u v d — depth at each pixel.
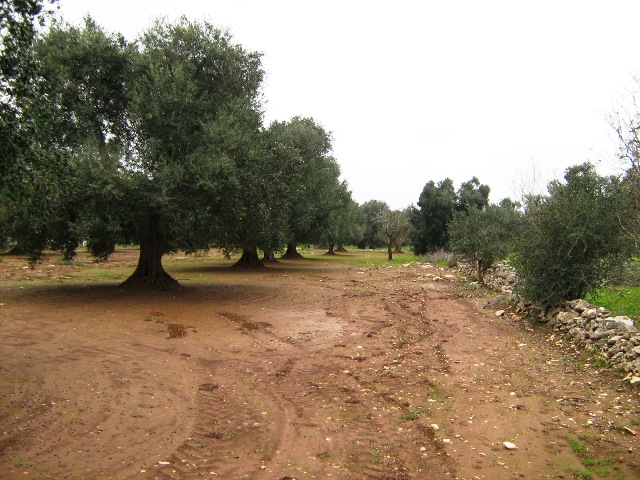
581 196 12.05
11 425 5.54
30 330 10.74
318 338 11.12
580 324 10.21
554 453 5.13
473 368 8.62
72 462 4.71
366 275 28.28
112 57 16.44
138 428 5.69
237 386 7.55
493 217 22.78
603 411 6.29
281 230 19.81
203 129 15.34
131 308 14.07
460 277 26.34
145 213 14.95
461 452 5.17
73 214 14.68
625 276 12.73
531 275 12.55
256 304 15.94
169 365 8.56
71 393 6.78
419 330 12.15
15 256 36.50
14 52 6.05
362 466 4.85
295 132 29.08
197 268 31.66
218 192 15.11
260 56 18.62
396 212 58.69
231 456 5.05
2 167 5.83
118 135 17.42
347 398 6.99
